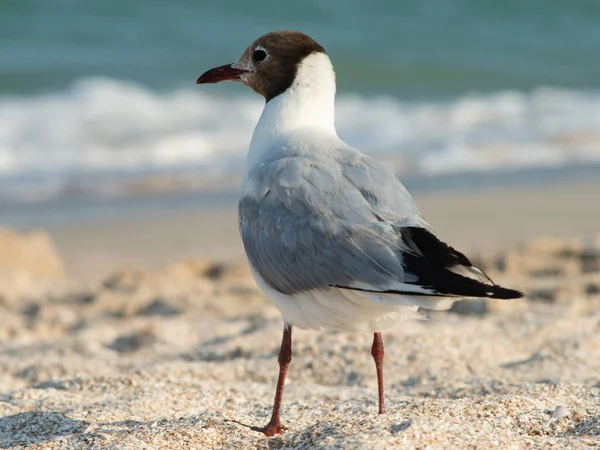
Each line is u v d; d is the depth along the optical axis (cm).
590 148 2492
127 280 1448
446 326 1071
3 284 1416
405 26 3744
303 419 733
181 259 1596
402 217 632
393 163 2319
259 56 759
